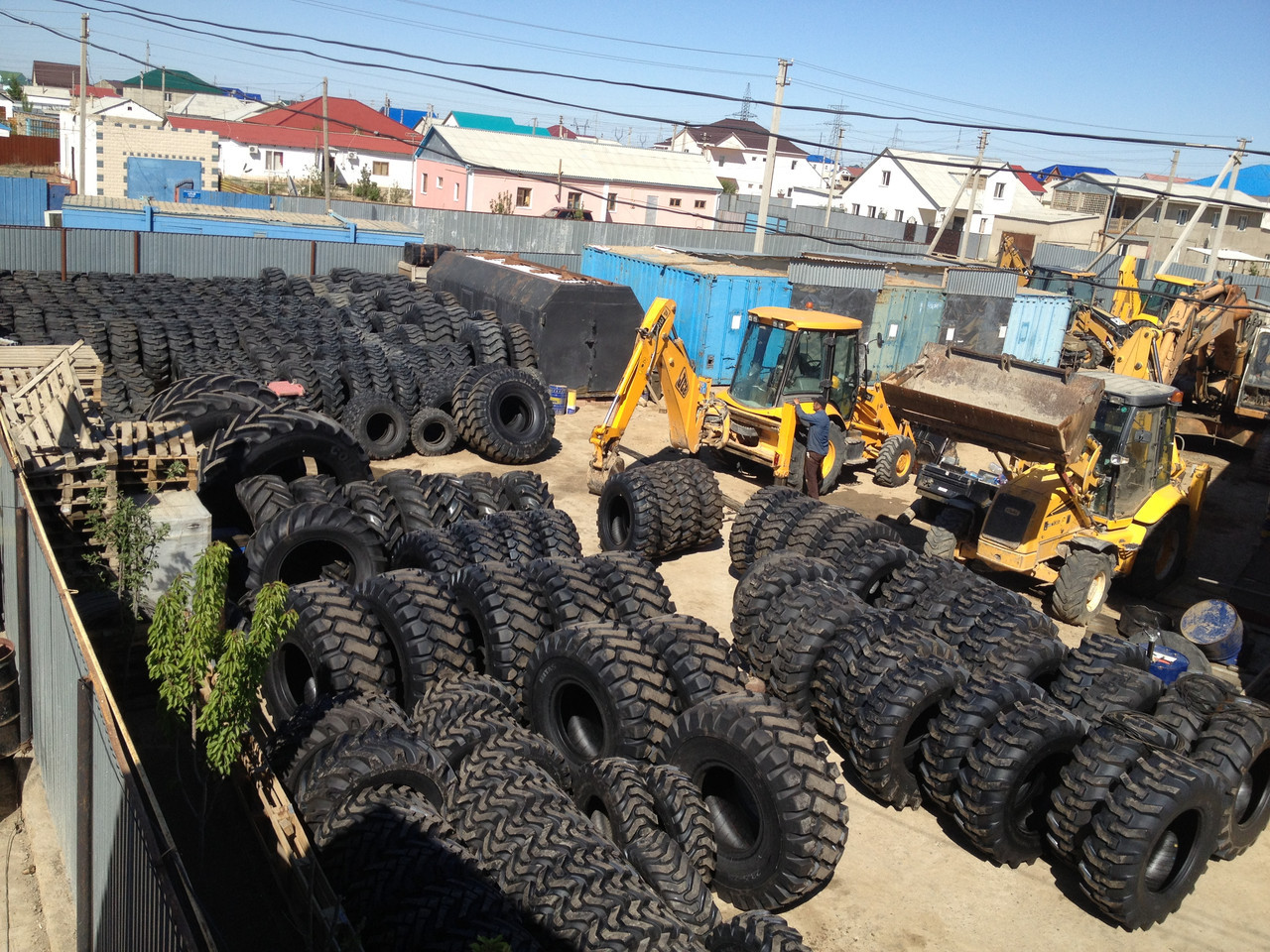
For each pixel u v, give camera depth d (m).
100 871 4.77
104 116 36.94
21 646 6.78
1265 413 20.75
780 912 6.21
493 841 5.41
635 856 5.64
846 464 16.28
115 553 8.27
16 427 8.73
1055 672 7.98
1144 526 11.49
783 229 41.50
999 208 61.66
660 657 6.92
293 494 9.88
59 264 21.38
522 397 15.09
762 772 5.88
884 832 7.19
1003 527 11.33
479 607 7.67
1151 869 6.50
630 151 52.03
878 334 18.72
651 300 21.02
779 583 8.62
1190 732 7.30
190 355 15.84
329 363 15.05
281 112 68.00
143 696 7.73
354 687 6.77
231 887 5.71
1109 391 11.29
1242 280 37.72
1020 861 6.94
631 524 11.51
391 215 31.67
